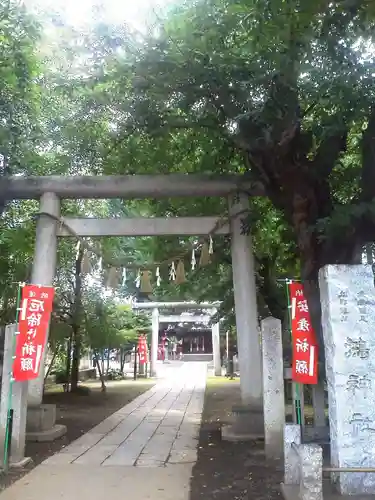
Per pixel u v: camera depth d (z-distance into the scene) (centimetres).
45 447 920
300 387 798
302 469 481
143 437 1030
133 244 1421
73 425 1187
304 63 707
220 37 809
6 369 776
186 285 1625
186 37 804
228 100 824
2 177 1020
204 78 799
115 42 853
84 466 775
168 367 4122
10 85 948
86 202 1529
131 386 2397
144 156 1130
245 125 812
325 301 617
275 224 1224
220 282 1506
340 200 917
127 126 964
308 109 834
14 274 1364
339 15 588
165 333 5422
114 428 1148
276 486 656
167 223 1084
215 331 3284
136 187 1070
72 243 1496
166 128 920
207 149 1062
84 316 1741
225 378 2936
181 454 863
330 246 744
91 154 1247
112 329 1922
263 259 1309
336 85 713
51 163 1281
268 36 714
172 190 1067
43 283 1043
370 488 566
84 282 1772
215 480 693
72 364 1997
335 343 595
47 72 1021
